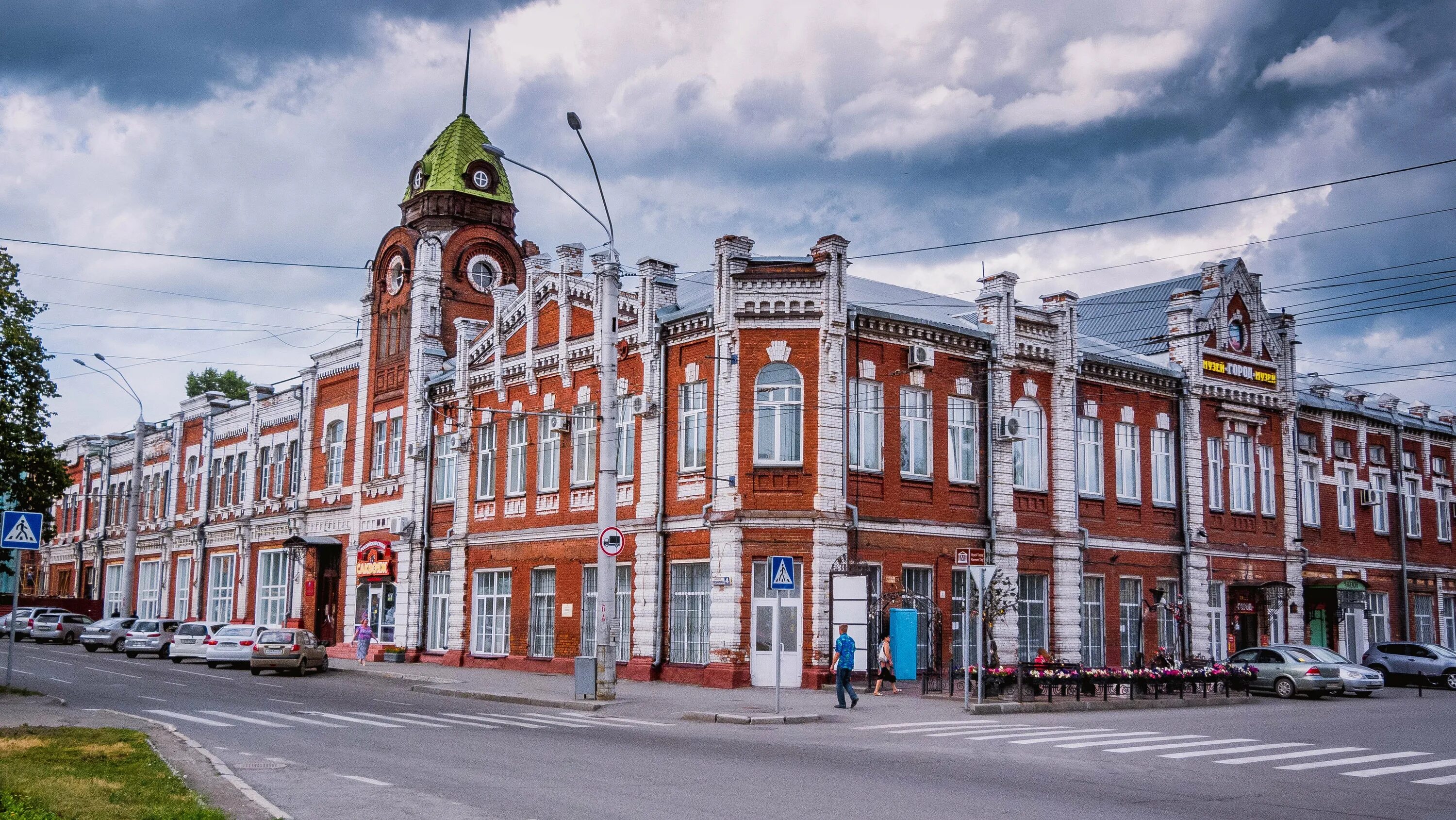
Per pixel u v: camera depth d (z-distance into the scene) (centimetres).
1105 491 3922
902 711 2567
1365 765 1738
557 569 3816
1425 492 5366
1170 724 2341
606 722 2325
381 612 4641
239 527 5772
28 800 1119
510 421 4159
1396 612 5072
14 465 2630
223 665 4259
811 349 3197
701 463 3344
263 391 5844
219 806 1162
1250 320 4522
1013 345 3656
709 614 3247
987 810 1263
